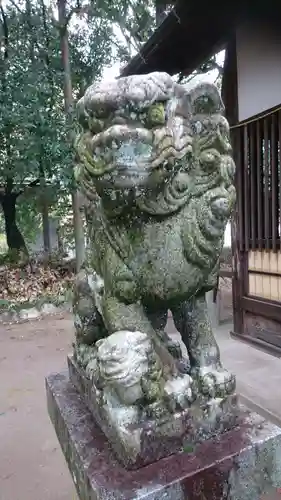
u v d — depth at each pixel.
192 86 0.91
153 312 1.16
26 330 4.77
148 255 0.98
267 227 3.27
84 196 1.07
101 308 1.13
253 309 3.41
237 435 1.01
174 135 0.86
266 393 2.45
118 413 0.95
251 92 3.26
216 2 2.78
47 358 3.73
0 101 5.40
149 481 0.86
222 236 1.01
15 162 5.69
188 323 1.12
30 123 5.37
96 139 0.85
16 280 5.82
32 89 5.47
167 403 0.95
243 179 3.47
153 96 0.82
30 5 6.07
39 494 1.86
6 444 2.30
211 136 0.96
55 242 8.86
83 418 1.18
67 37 5.64
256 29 3.11
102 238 1.07
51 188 6.18
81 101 0.91
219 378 1.04
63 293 5.75
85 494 0.93
